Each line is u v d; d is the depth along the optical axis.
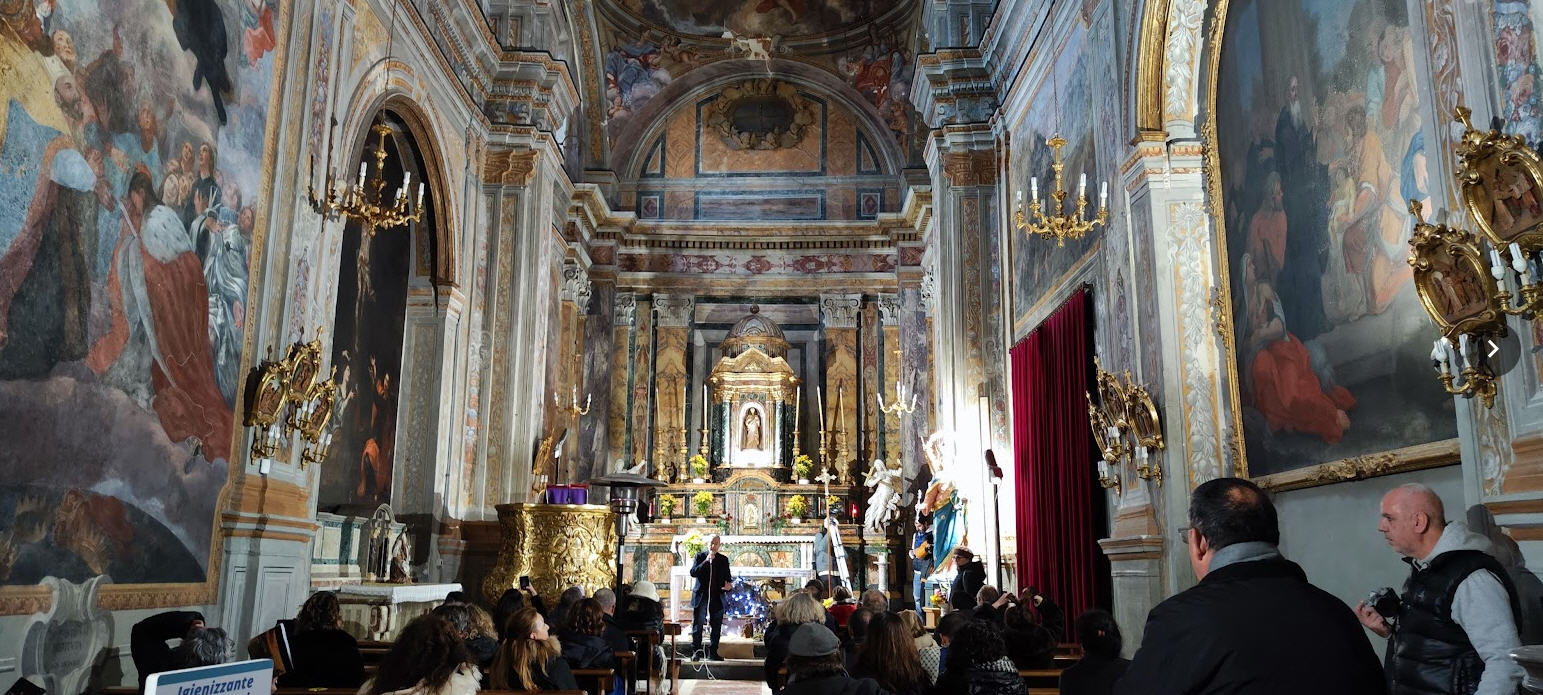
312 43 9.70
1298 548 7.90
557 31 17.55
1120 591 10.11
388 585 11.30
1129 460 10.12
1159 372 9.26
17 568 6.00
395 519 13.69
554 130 16.84
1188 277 9.34
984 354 15.11
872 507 21.06
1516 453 4.84
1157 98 9.65
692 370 23.56
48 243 6.23
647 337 23.55
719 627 13.95
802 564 20.69
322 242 9.88
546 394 17.78
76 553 6.47
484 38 15.11
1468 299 5.06
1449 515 6.07
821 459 22.61
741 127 24.53
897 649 4.97
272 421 8.64
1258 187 8.42
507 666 5.41
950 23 16.28
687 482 22.22
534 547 13.84
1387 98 6.59
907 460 22.12
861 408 23.11
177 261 7.56
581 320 22.47
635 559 21.34
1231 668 2.41
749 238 23.94
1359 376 6.91
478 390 15.27
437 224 14.22
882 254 23.88
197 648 5.05
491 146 15.91
